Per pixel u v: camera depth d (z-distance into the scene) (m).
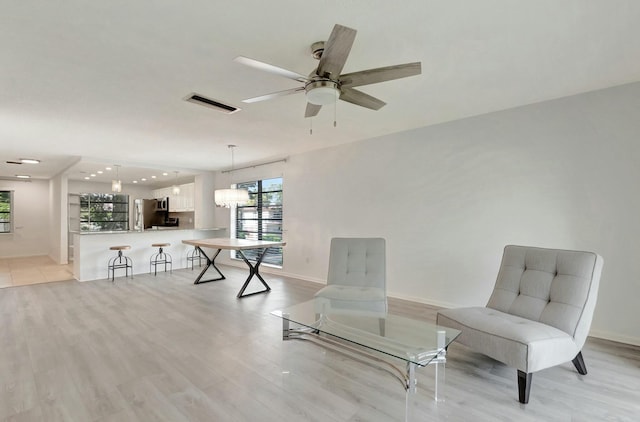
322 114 3.61
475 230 3.76
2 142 4.67
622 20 1.92
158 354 2.67
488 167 3.67
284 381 2.25
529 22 1.93
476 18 1.88
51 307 4.04
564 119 3.19
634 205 2.85
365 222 4.84
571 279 2.36
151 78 2.60
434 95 3.09
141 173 7.60
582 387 2.17
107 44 2.09
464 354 2.71
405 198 4.38
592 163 3.04
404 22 1.91
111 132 4.19
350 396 2.07
